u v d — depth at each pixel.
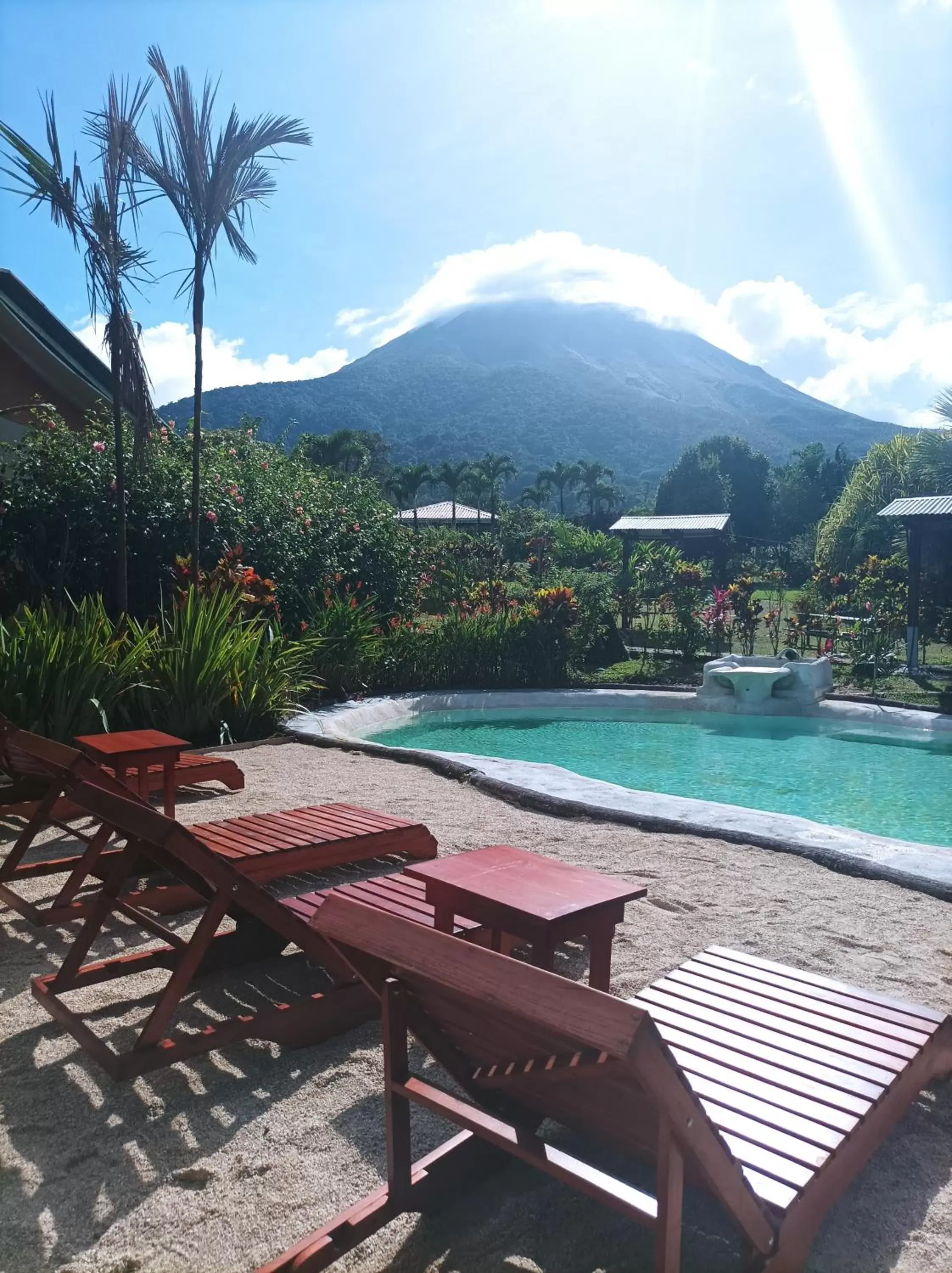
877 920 4.38
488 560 21.03
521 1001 1.74
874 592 18.42
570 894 3.08
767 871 5.10
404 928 2.04
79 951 3.30
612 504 96.31
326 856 4.61
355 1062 3.08
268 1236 2.24
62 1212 2.33
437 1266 2.16
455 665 14.50
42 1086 2.91
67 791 2.68
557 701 13.74
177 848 2.84
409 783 7.41
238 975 3.71
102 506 11.84
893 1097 2.44
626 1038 1.56
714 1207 2.36
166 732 8.90
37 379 13.73
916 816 7.81
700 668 16.44
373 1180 2.45
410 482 64.75
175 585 11.70
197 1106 2.81
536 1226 2.30
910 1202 2.41
